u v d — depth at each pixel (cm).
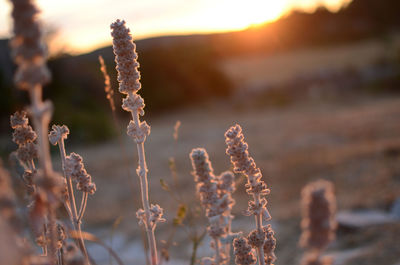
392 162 918
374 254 497
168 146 1756
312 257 78
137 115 155
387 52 4050
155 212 154
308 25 6669
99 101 2769
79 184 148
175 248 603
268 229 152
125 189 1068
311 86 3900
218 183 151
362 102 2745
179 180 1071
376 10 6856
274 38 6519
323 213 77
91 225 805
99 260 626
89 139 2108
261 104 3506
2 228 80
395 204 662
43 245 126
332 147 1258
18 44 74
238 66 5416
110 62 2897
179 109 3844
